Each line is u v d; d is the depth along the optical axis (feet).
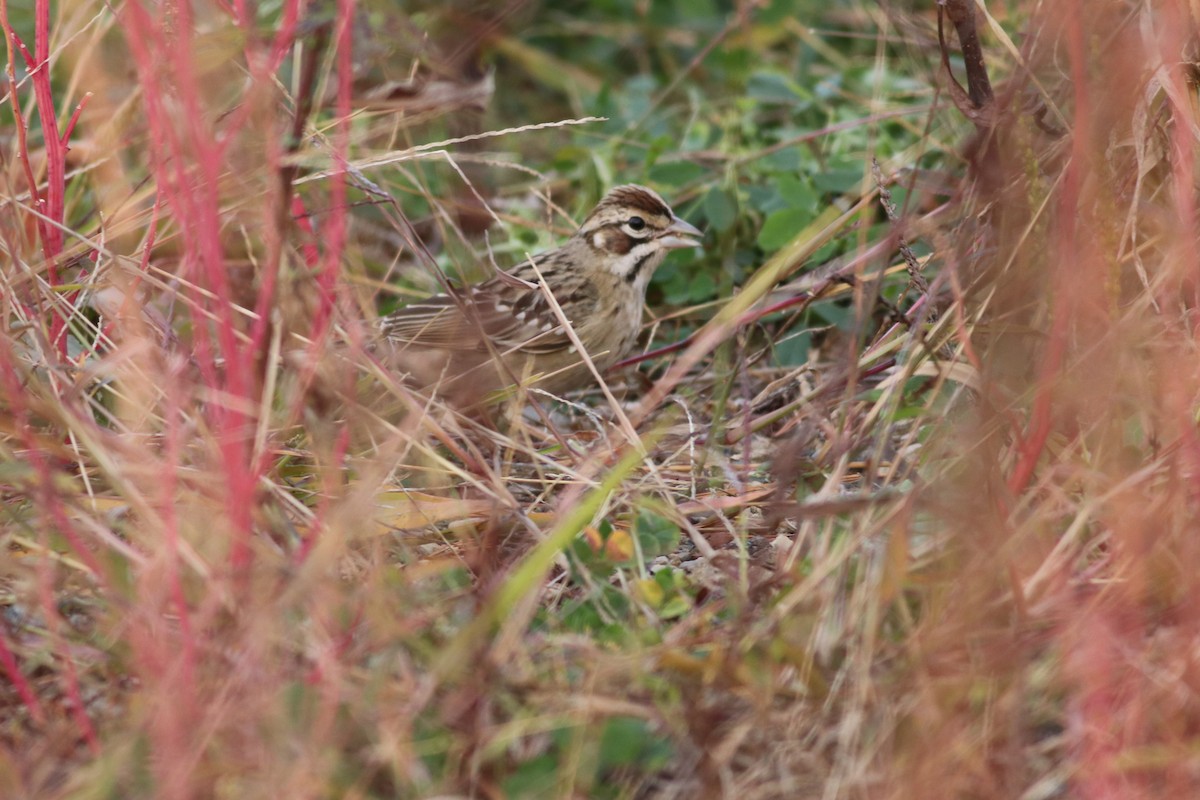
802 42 54.49
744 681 23.70
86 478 28.04
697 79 56.95
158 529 24.80
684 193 46.75
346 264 37.93
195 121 24.32
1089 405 27.78
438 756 22.89
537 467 31.55
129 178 39.34
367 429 29.17
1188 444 26.25
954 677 23.18
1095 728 22.04
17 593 27.07
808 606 25.22
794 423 33.91
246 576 23.99
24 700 24.56
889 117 43.55
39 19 33.45
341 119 26.66
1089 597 25.31
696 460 33.01
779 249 42.45
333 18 26.48
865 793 21.89
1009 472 27.84
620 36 59.36
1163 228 29.84
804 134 45.85
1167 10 28.71
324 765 21.50
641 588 27.14
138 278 30.73
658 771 23.15
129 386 29.63
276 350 26.32
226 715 22.17
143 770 22.07
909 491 26.02
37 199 34.83
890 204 32.32
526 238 48.01
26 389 29.91
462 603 26.08
